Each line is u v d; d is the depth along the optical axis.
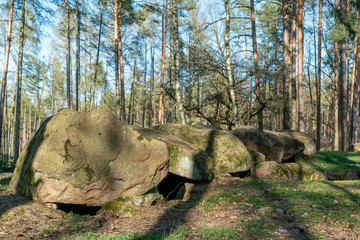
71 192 6.20
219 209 6.51
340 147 21.98
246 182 10.21
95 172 6.42
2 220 5.12
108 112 7.04
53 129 6.49
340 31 18.62
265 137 14.20
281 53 33.16
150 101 37.50
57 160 6.14
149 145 7.24
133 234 4.62
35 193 6.17
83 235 4.49
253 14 19.61
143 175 7.07
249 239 4.41
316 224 5.25
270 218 5.66
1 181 12.44
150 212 6.45
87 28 35.41
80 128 6.59
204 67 17.23
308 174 14.20
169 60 34.72
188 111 19.47
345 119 21.97
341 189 8.88
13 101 45.97
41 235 4.55
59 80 47.94
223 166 10.66
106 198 6.61
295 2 21.94
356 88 28.06
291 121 21.05
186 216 5.94
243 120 20.27
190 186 8.93
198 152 9.81
